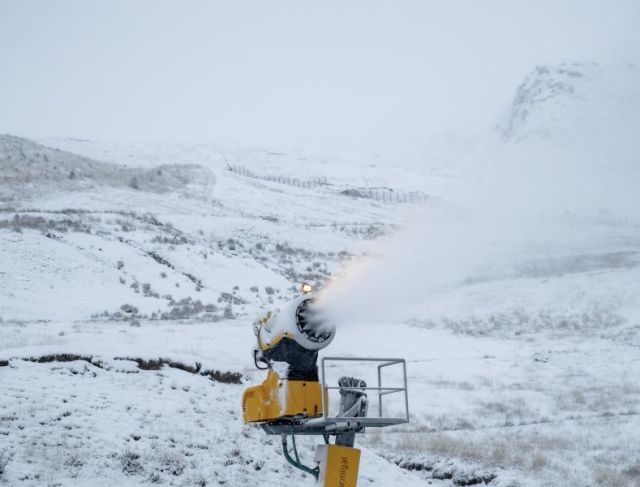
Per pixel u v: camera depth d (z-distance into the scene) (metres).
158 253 54.72
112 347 18.25
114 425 12.98
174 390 16.62
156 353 18.23
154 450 12.10
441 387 28.48
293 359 7.89
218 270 54.44
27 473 10.02
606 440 20.64
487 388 28.53
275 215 88.38
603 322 41.56
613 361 33.78
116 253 51.41
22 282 41.50
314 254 66.81
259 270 56.91
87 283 44.09
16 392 13.85
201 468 11.97
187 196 92.56
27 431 11.77
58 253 47.69
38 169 86.19
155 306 42.12
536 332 40.38
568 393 27.80
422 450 17.73
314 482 12.73
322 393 7.48
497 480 15.52
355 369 31.30
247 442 13.91
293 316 7.75
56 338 28.44
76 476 10.38
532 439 20.52
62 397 13.98
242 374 19.58
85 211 66.44
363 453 16.17
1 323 32.78
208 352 28.95
